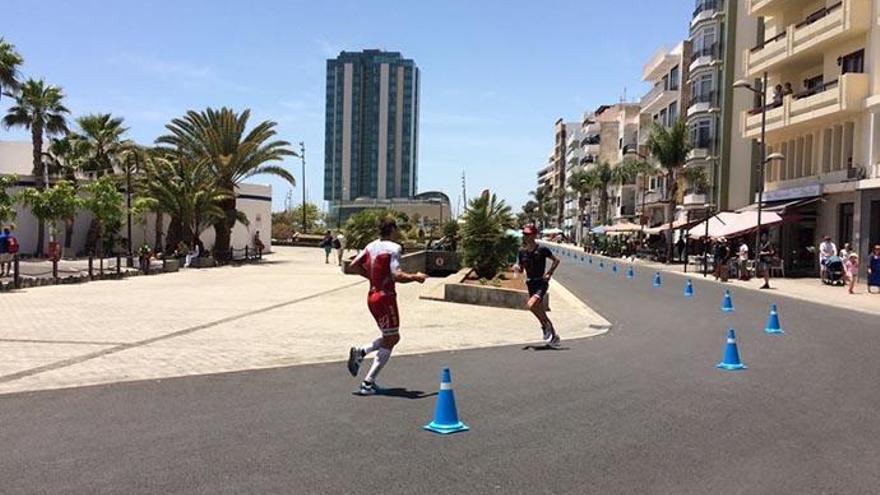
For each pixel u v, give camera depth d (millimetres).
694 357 10758
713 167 55156
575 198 120125
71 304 17156
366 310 16625
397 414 6977
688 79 63469
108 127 46906
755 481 5191
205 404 7324
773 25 40188
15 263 21484
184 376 8742
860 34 30641
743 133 40094
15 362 9516
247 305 17578
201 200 38062
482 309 17438
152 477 5105
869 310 19781
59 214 24469
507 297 17703
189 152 40750
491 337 12727
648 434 6395
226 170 39750
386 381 8609
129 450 5742
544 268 11750
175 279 27078
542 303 11672
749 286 28672
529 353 10984
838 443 6188
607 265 46219
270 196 55250
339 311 16422
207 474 5180
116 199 26453
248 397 7660
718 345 12109
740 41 53344
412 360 10219
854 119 30719
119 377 8625
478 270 23609
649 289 26016
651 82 79125
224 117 40125
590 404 7516
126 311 15789
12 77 32062
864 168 29672
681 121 53531
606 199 87750
